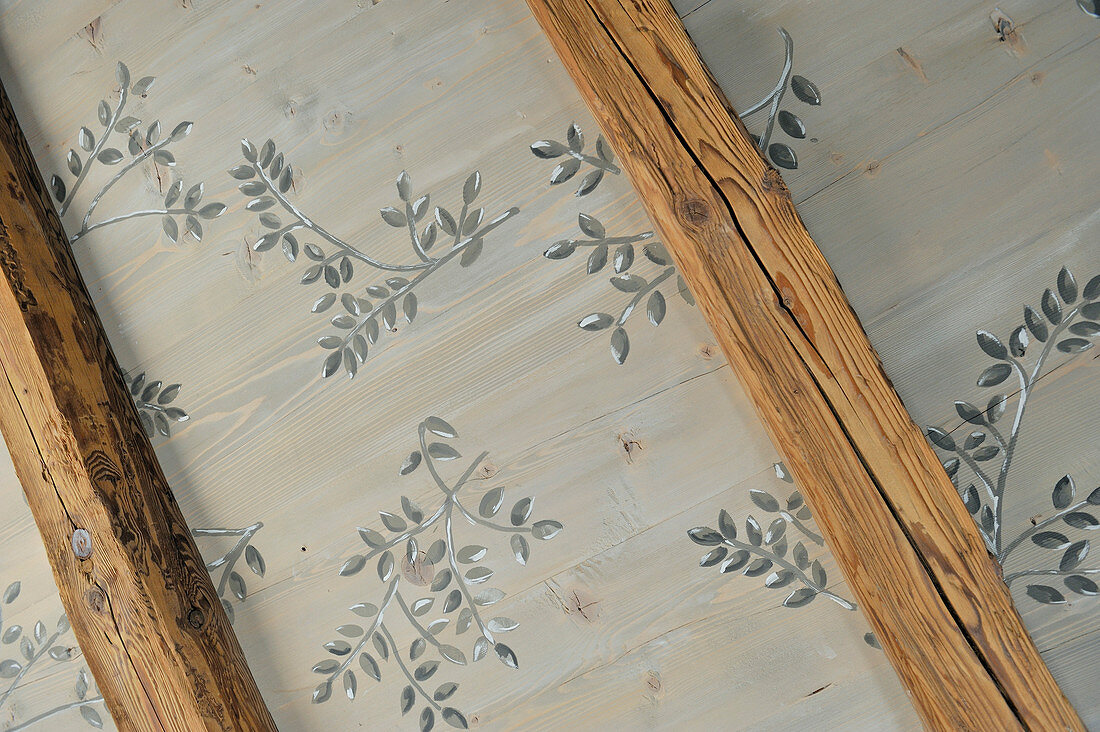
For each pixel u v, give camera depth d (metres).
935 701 1.02
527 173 1.35
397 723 1.36
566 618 1.32
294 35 1.43
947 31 1.22
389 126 1.39
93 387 1.36
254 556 1.43
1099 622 1.16
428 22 1.38
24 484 1.28
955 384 1.21
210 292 1.46
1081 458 1.17
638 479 1.31
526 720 1.32
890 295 1.23
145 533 1.30
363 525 1.39
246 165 1.45
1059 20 1.19
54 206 1.53
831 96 1.24
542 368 1.34
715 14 1.27
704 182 1.06
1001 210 1.20
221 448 1.45
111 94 1.52
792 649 1.25
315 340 1.42
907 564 1.02
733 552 1.27
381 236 1.40
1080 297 1.18
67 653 1.50
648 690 1.29
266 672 1.41
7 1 1.54
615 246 1.32
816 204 1.24
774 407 1.05
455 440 1.37
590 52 1.09
